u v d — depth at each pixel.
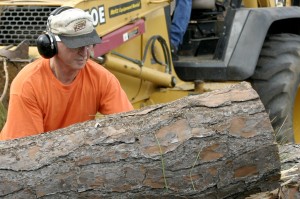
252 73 8.26
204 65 8.45
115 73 7.71
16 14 6.96
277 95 8.26
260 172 4.38
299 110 8.83
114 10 7.36
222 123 4.34
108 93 5.02
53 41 4.75
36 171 4.32
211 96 4.44
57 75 4.88
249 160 4.35
